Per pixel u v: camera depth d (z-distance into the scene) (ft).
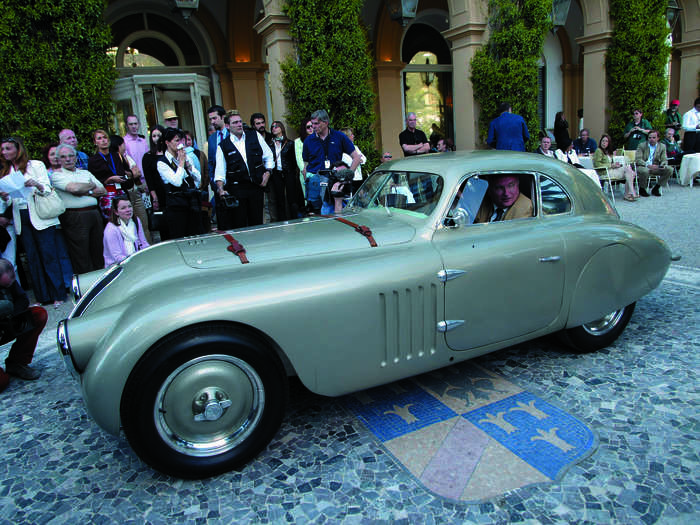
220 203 19.36
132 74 36.27
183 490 7.63
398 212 10.48
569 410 9.14
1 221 15.96
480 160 10.25
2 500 7.63
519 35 29.50
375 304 8.56
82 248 17.67
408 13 25.84
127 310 7.60
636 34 36.73
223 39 37.83
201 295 7.55
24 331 11.43
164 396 7.37
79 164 20.13
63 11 20.06
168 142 17.69
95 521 7.07
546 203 10.63
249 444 7.98
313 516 6.91
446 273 9.07
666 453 7.77
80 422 9.97
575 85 52.39
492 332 9.84
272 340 8.14
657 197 31.55
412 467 7.80
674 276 16.21
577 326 11.00
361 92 24.22
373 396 10.12
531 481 7.32
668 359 10.89
